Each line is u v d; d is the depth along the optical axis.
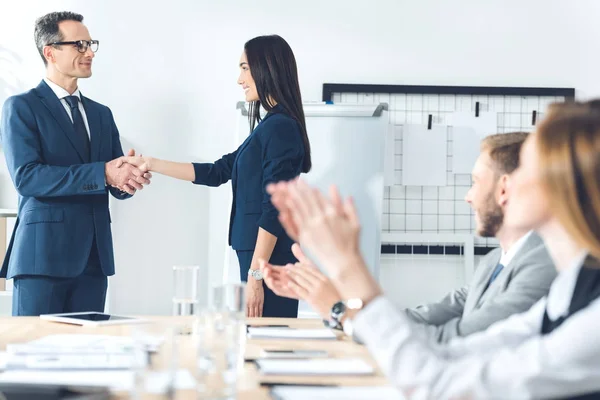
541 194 0.97
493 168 1.87
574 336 0.87
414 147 4.14
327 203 0.99
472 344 1.25
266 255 2.69
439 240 4.12
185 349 1.62
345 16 4.12
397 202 4.16
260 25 4.12
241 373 1.32
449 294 2.10
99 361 1.33
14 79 4.08
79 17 3.23
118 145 3.39
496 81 4.14
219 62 4.12
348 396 1.10
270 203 2.70
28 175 2.99
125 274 4.05
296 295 1.79
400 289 4.14
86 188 3.01
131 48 4.10
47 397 1.06
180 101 4.11
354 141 3.97
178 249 4.09
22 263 3.00
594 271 1.04
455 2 4.13
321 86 4.12
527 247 1.80
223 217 4.10
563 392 0.89
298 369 1.32
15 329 1.89
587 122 0.89
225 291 1.24
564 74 4.13
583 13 4.12
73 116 3.18
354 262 0.98
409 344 0.94
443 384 0.91
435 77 4.13
